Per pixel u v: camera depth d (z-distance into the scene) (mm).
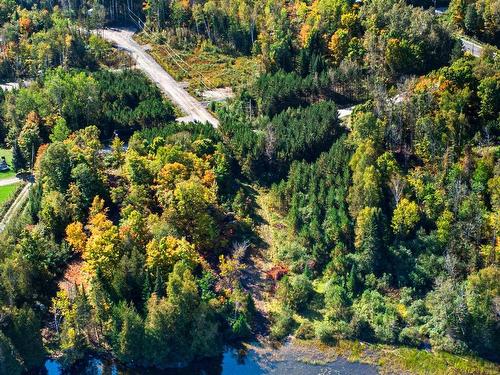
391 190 158250
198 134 187625
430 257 148875
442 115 169125
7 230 157875
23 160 196875
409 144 174375
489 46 197625
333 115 188125
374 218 151000
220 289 146375
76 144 182250
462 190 153250
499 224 145625
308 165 176375
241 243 162625
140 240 150875
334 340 140750
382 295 148000
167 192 160625
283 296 148000
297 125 188625
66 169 167250
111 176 175750
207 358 138000
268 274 155500
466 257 148500
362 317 142375
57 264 154375
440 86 179125
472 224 148750
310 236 159250
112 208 167250
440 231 150625
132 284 142000
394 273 151375
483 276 139250
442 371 133125
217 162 176250
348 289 149375
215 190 167125
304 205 167125
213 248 159375
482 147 167750
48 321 143875
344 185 164250
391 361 135875
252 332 142750
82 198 164375
